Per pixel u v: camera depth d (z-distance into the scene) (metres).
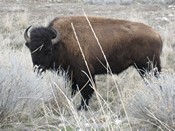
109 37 23.72
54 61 22.88
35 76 19.84
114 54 23.94
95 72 24.05
